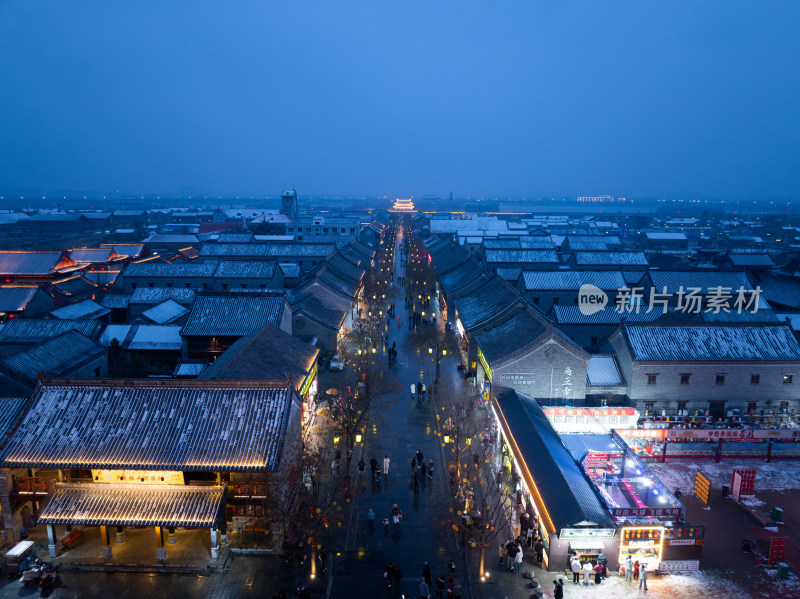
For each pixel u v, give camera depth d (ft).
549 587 100.07
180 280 338.13
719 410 174.50
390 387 197.26
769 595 98.58
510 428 137.90
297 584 100.99
